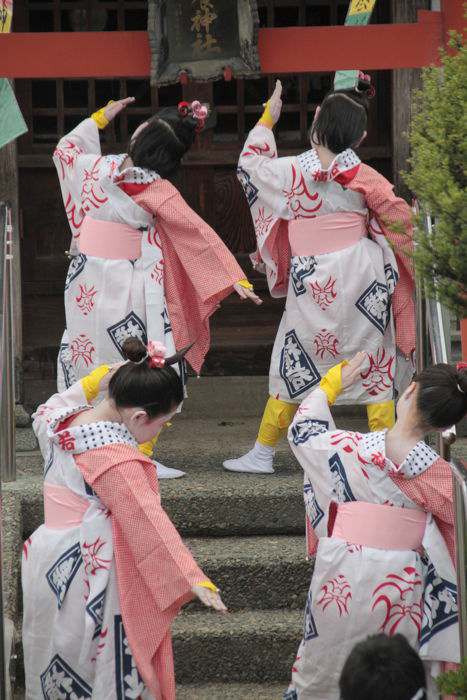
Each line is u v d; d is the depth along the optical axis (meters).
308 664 10.75
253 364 19.58
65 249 19.80
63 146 14.59
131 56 13.36
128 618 10.34
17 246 18.45
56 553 10.60
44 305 19.77
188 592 10.16
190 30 13.27
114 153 19.88
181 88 19.94
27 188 19.64
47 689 10.74
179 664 12.58
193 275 14.05
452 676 8.41
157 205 13.97
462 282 8.70
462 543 9.36
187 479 14.64
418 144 9.17
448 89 8.88
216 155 19.73
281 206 14.21
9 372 14.59
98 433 10.51
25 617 10.86
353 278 14.01
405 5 18.08
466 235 8.41
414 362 14.58
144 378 10.47
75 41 13.28
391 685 7.32
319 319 14.19
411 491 10.33
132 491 10.26
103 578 10.34
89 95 19.50
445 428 10.30
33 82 19.89
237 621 12.82
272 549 13.50
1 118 13.41
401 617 10.36
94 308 14.20
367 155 19.30
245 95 20.16
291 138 20.09
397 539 10.42
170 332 14.29
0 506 10.77
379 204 13.93
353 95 13.99
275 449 16.20
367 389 14.34
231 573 13.14
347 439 10.66
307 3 19.56
